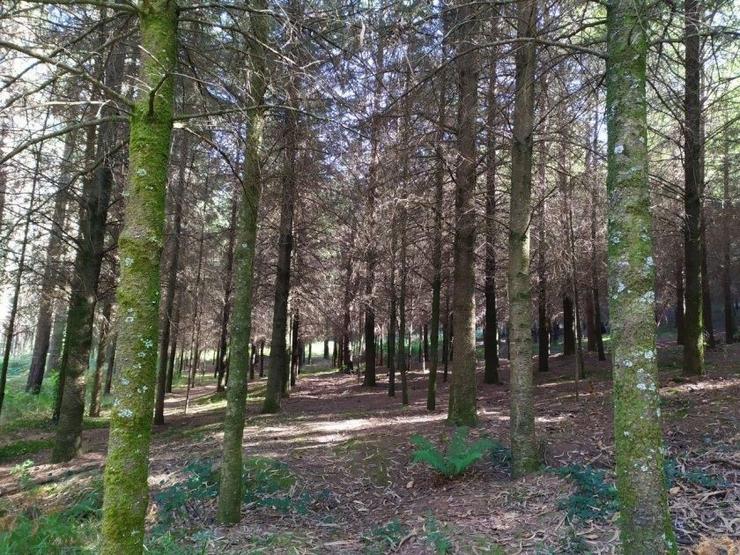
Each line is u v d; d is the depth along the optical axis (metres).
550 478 5.55
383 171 7.87
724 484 4.58
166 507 5.97
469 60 6.21
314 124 5.19
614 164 2.91
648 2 3.24
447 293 17.84
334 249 17.16
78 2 2.54
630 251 2.79
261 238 16.05
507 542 4.16
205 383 33.75
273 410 14.20
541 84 5.88
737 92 7.57
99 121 2.58
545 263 14.87
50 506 6.46
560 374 17.08
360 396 17.83
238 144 5.24
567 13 4.25
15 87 3.64
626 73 2.90
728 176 14.23
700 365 10.69
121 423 2.33
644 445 2.64
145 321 2.42
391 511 5.85
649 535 2.57
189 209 11.65
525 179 6.27
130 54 4.62
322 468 7.57
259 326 25.89
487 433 8.34
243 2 3.86
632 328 2.74
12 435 13.83
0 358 38.28
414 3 3.79
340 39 4.21
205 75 4.12
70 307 10.32
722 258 19.38
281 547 4.66
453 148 8.48
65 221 10.15
